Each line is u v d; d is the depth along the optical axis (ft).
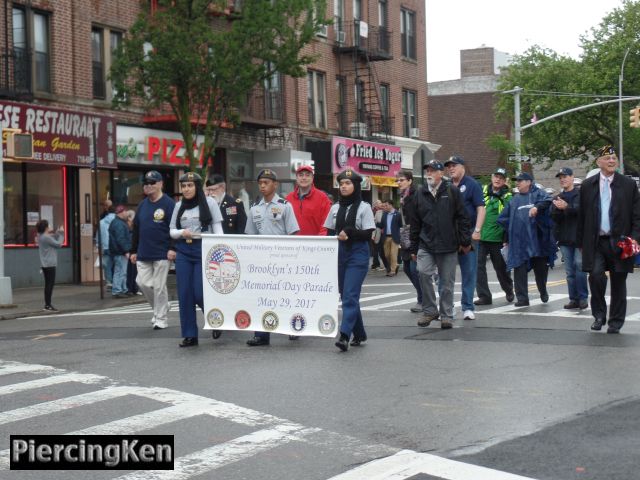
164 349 34.91
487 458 19.34
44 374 30.12
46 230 59.77
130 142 86.99
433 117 225.76
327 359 31.42
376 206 81.76
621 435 20.88
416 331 37.86
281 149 107.76
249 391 26.37
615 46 182.39
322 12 85.30
